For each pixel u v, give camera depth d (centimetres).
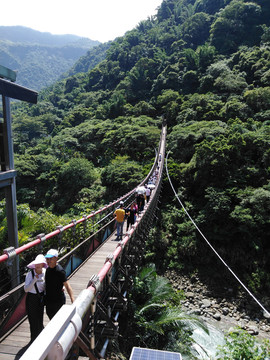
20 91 664
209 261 2311
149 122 5119
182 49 8200
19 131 7400
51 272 377
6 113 759
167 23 10788
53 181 3966
